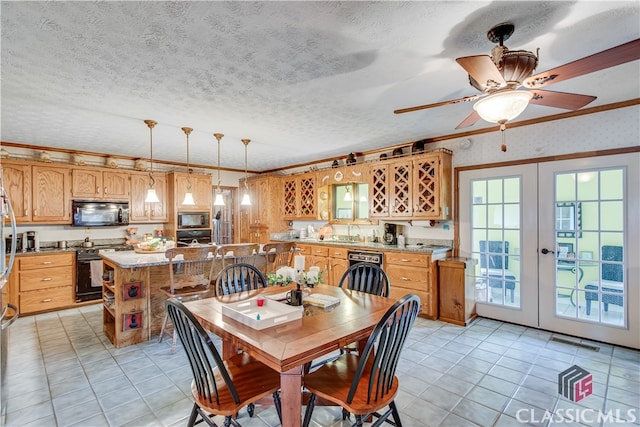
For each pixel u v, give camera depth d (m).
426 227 4.61
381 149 5.06
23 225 4.61
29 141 4.35
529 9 1.64
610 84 2.68
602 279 3.29
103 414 2.16
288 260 4.27
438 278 4.07
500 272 3.97
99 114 3.23
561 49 2.05
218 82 2.51
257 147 4.87
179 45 1.96
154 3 1.56
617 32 1.86
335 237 5.83
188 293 3.27
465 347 3.21
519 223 3.82
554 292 3.58
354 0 1.56
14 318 2.12
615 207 3.21
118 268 3.23
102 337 3.50
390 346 1.58
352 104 3.03
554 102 2.13
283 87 2.62
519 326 3.80
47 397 2.35
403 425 2.04
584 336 3.39
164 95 2.76
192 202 4.46
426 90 2.70
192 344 1.55
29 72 2.30
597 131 3.29
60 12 1.62
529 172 3.73
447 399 2.32
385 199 4.73
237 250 3.61
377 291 2.66
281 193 6.54
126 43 1.93
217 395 1.56
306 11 1.64
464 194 4.24
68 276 4.56
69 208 4.75
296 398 1.49
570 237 3.48
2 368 2.26
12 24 1.71
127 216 5.26
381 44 1.97
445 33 1.85
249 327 1.76
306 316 1.94
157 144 4.57
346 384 1.75
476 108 1.99
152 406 2.25
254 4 1.58
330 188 5.67
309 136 4.22
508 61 1.72
